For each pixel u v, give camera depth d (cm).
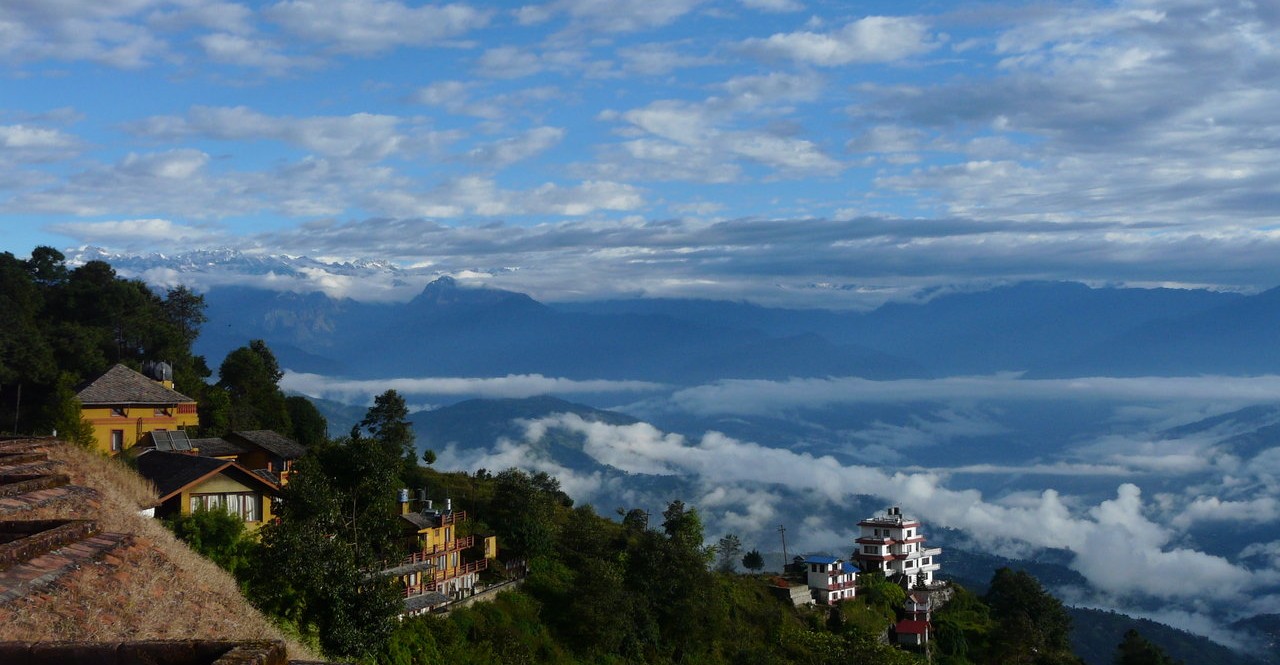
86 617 1414
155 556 1780
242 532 4025
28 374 7269
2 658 912
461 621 5975
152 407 6894
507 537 7456
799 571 11912
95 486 2697
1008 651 11019
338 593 3625
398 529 4416
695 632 7688
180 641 911
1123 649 10988
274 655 880
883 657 7456
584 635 6675
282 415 9669
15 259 8894
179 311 10688
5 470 2464
